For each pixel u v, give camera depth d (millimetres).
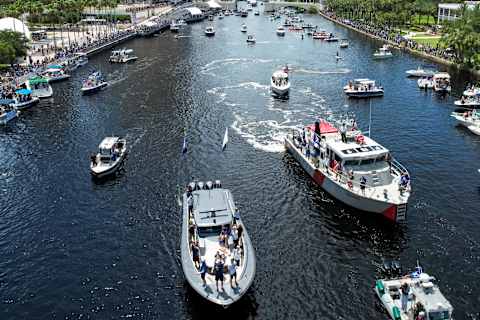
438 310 50844
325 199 80312
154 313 55719
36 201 81188
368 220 74062
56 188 85438
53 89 151375
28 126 116875
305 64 188250
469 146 101875
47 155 99375
